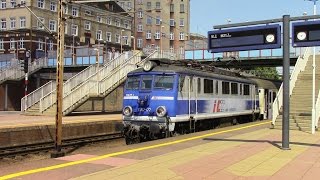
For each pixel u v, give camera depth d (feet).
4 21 270.87
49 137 75.20
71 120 88.63
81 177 30.68
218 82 78.43
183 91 64.69
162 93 62.80
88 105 139.64
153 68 64.80
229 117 85.81
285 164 37.11
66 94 112.37
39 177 30.66
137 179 30.32
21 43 262.47
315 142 53.36
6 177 30.53
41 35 265.34
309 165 36.73
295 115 76.48
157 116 62.39
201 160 38.65
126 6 351.46
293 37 45.88
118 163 36.70
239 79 90.33
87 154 41.86
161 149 45.50
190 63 72.38
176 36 370.94
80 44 291.58
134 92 65.00
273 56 141.59
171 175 31.94
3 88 171.63
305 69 100.78
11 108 174.40
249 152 43.80
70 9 282.97
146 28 367.86
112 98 153.28
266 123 85.40
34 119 94.89
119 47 332.60
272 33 46.21
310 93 85.46
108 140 81.97
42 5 269.64
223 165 36.32
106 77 124.67
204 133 63.16
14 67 174.70
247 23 47.52
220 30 49.29
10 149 65.10
